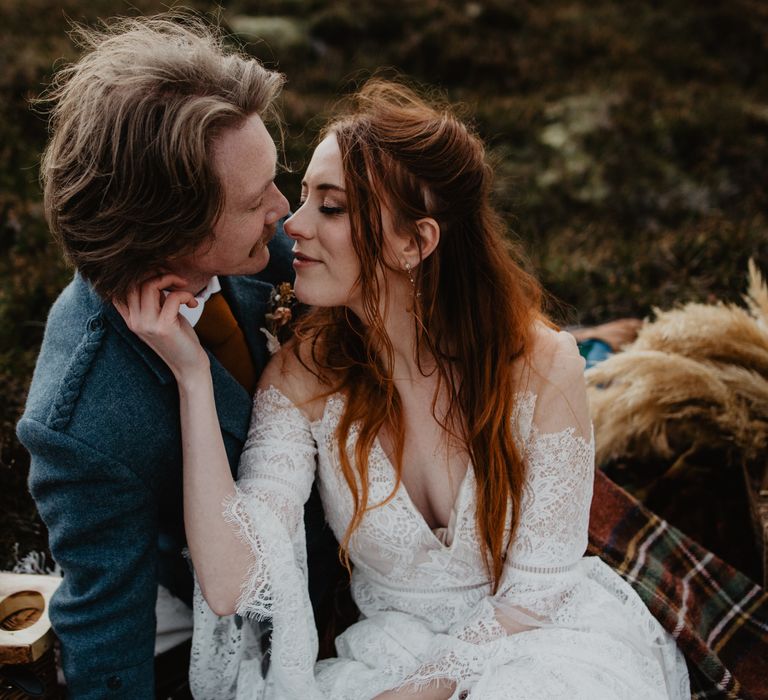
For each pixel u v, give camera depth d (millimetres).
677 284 3699
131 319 1456
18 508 2209
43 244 3672
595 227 4793
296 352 1740
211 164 1320
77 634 1555
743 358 2426
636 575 1968
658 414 2396
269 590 1598
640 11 7887
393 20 7074
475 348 1715
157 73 1308
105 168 1308
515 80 6613
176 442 1573
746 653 1960
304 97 5730
